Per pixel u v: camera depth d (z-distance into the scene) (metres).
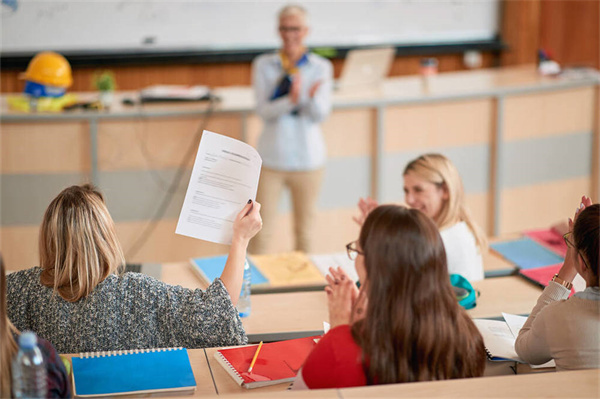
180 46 5.47
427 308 1.40
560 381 1.39
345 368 1.41
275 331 2.23
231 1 5.49
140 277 1.90
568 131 4.76
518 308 2.40
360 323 1.45
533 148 4.69
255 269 2.72
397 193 4.45
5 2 5.04
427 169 2.57
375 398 1.30
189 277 2.66
